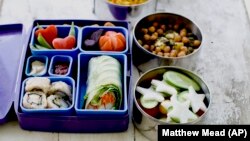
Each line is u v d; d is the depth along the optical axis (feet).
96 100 3.22
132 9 4.01
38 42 3.69
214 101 3.60
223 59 3.99
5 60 3.69
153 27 3.94
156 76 3.52
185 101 3.24
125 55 3.53
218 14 4.48
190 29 3.99
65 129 3.26
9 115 3.29
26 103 3.14
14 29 3.97
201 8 4.52
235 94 3.68
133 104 3.28
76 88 3.32
